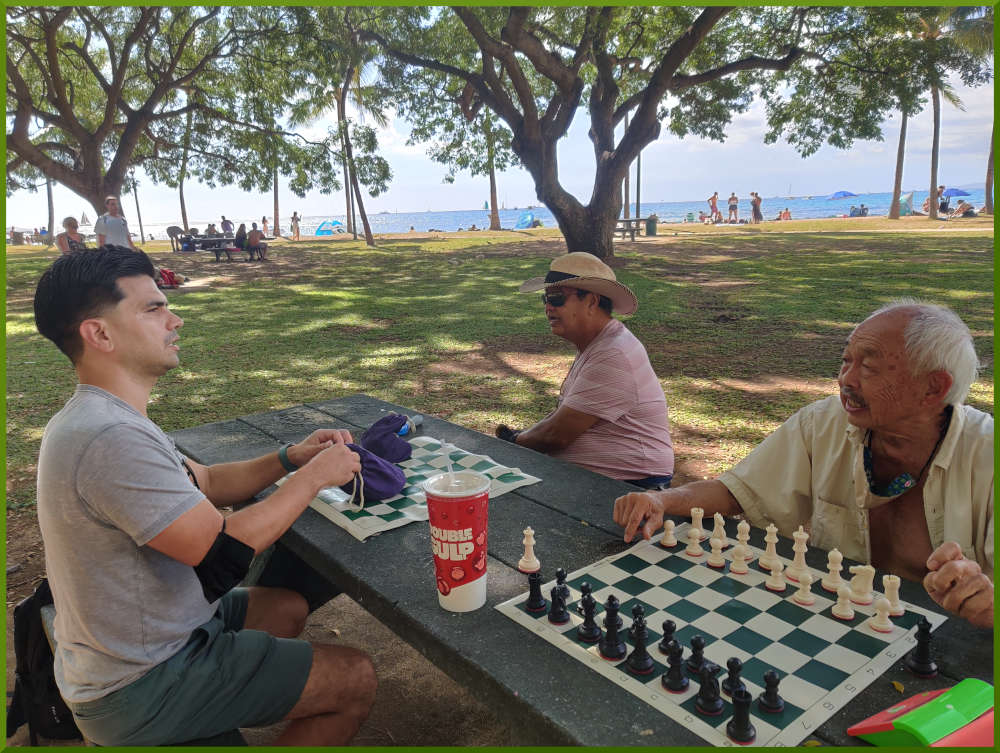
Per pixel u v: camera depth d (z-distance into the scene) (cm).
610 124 1529
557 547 185
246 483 223
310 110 2197
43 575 322
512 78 1312
